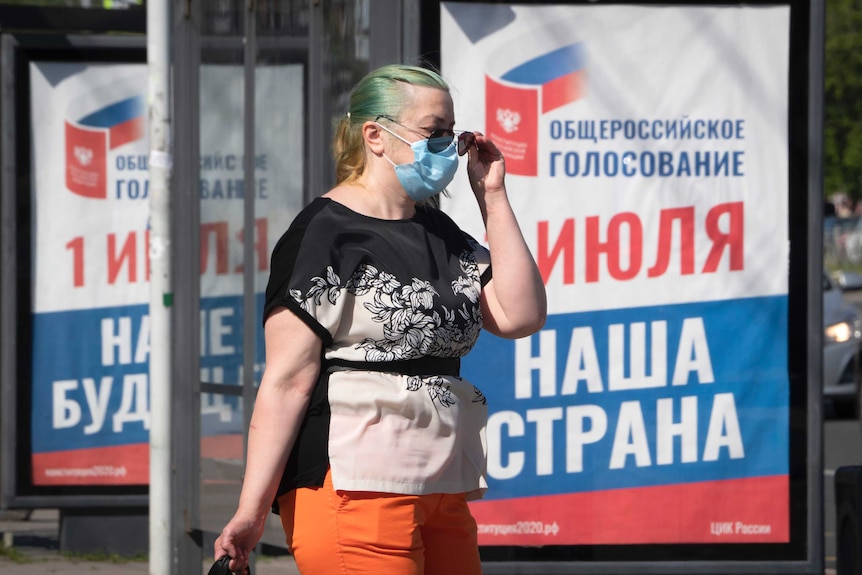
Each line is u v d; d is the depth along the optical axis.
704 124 15.51
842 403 41.22
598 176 15.48
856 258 133.88
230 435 16.52
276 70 16.02
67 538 22.34
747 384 15.61
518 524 15.56
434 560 9.45
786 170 15.55
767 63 15.51
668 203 15.51
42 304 22.20
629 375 15.55
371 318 8.92
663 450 15.59
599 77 15.45
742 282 15.56
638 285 15.52
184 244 17.39
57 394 22.30
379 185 9.35
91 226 22.20
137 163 22.22
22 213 22.03
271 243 16.08
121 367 22.41
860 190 132.62
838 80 121.81
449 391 9.16
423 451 9.02
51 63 21.92
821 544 15.59
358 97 9.40
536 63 15.38
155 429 17.91
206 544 17.34
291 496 9.12
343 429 8.95
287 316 8.88
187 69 17.42
